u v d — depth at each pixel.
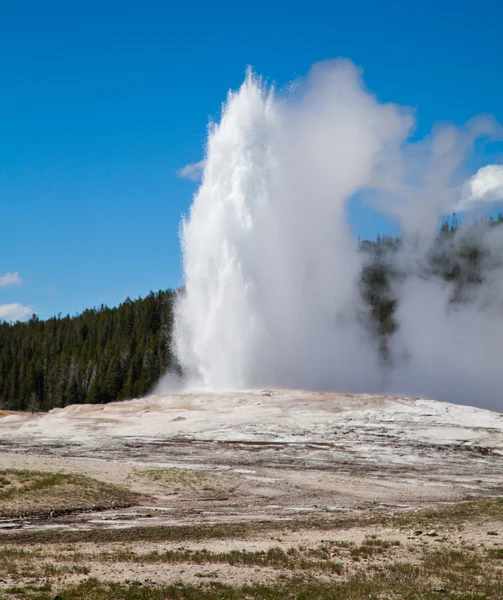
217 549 21.25
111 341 141.12
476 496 38.09
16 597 14.19
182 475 38.94
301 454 52.53
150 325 144.50
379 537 24.02
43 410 132.00
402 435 61.06
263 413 69.69
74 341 150.88
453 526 26.34
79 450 52.38
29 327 168.88
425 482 42.53
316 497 36.31
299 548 21.41
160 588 15.52
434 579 17.73
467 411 70.00
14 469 35.19
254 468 45.28
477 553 21.34
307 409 71.06
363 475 44.28
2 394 140.12
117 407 78.31
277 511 31.86
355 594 15.66
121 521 28.06
